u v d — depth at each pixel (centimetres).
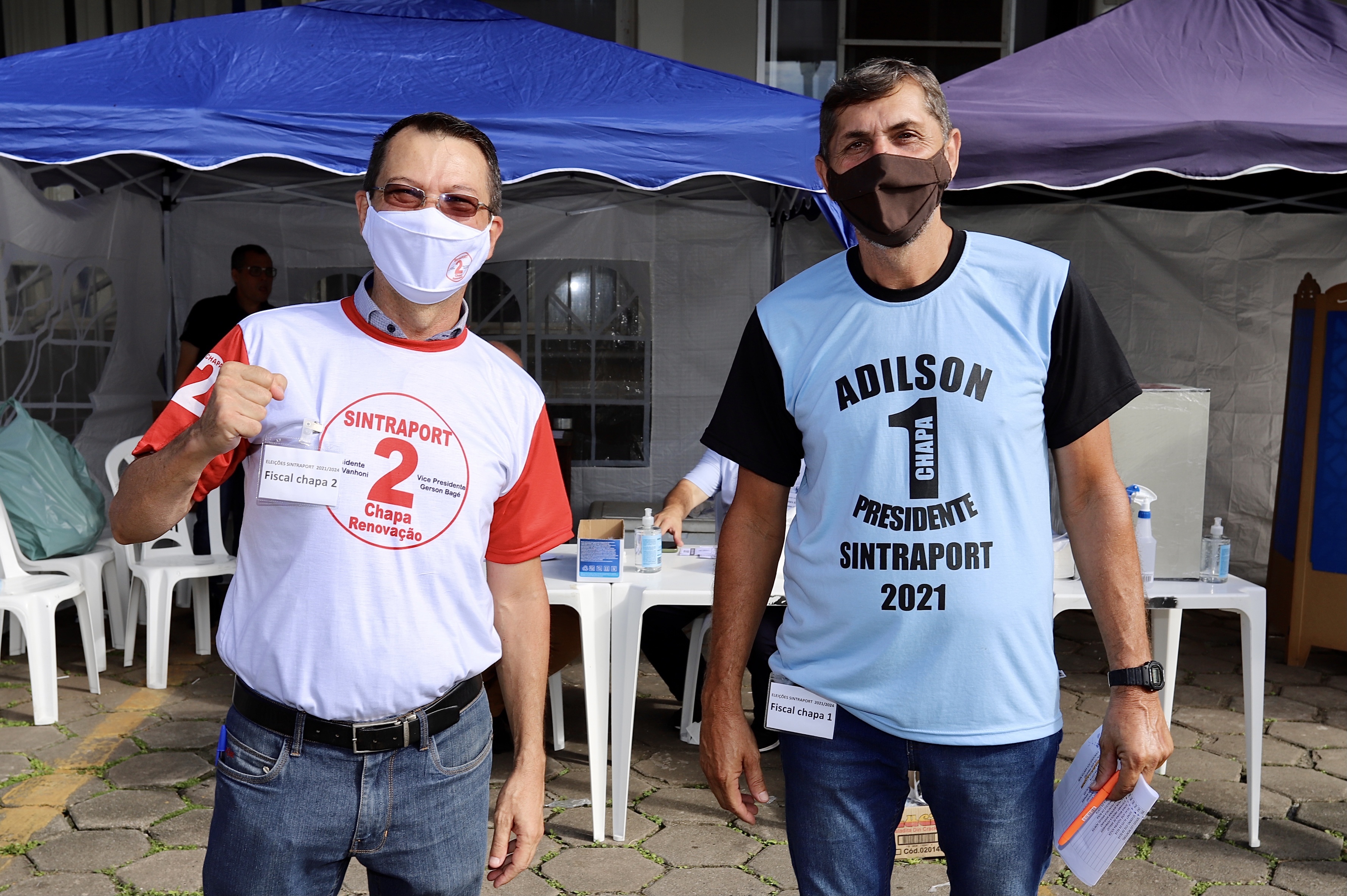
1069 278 160
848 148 161
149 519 140
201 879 290
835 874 166
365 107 376
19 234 509
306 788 144
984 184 374
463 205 151
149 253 623
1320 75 420
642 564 335
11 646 492
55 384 545
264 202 636
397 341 149
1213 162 373
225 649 147
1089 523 166
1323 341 498
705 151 377
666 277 648
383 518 143
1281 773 377
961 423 154
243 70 401
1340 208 589
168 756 378
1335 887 295
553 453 169
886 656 157
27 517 444
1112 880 299
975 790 158
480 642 154
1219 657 529
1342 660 527
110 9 705
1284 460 566
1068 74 416
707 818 338
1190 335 632
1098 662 520
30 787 349
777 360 167
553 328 652
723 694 175
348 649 141
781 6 703
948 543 154
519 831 162
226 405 128
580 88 410
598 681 318
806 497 167
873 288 162
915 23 709
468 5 483
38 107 357
